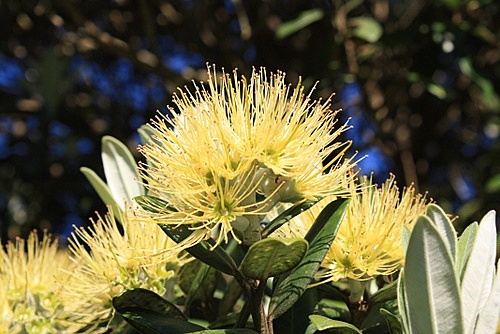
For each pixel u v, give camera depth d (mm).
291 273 597
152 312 615
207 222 581
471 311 570
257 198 604
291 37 1351
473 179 1499
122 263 651
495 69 1354
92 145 1452
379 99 1339
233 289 693
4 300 680
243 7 1401
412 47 1198
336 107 1143
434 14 1194
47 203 1401
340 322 592
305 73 1272
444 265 540
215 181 579
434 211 583
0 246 712
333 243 617
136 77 1512
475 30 1207
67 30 1438
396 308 641
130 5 1454
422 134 1500
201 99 590
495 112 1286
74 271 659
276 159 586
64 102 1452
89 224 1395
